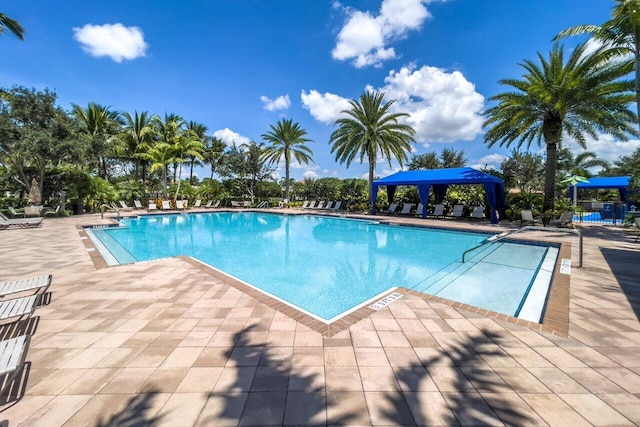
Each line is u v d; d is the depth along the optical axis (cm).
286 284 606
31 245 831
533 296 486
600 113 1210
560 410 198
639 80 766
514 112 1370
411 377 236
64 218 1609
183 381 230
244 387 223
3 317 307
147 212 2020
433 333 313
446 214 1688
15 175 1694
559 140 1374
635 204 1631
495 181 1369
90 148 1695
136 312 369
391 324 335
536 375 238
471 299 507
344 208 2278
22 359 233
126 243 1062
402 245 1017
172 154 2364
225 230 1397
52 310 374
